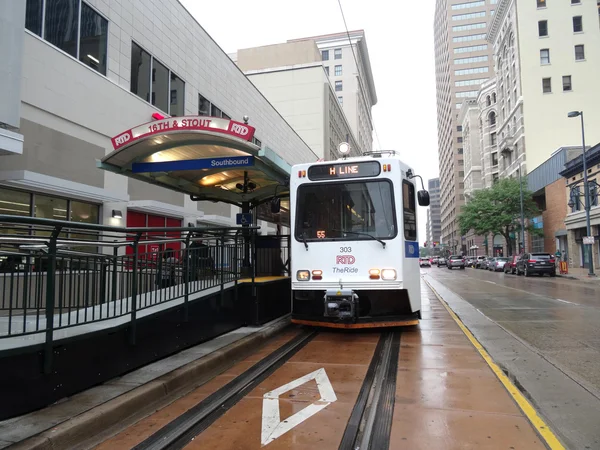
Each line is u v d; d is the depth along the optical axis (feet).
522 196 141.79
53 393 15.03
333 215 29.63
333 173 30.09
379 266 28.35
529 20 167.22
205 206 67.77
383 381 19.27
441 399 16.78
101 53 46.62
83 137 43.16
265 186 39.11
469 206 157.28
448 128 406.21
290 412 15.60
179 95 61.87
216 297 27.43
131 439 13.44
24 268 15.61
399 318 29.94
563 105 162.81
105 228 17.08
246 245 34.17
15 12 31.12
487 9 380.37
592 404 16.47
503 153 190.90
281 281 36.58
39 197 38.32
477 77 379.14
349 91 284.61
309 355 24.56
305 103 184.96
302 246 29.66
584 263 121.70
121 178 48.11
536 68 165.48
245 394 17.75
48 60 38.93
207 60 69.97
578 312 41.50
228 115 77.10
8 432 12.53
